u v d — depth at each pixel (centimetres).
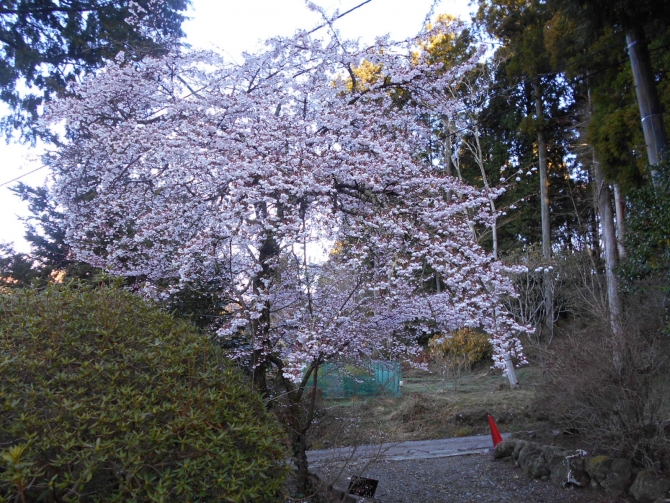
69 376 262
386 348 698
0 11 945
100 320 314
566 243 2278
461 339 1596
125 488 231
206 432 263
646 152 923
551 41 1221
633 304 741
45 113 710
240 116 649
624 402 605
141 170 666
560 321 1684
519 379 1533
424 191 604
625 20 825
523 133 1889
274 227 549
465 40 1596
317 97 657
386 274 564
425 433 1072
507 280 538
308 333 522
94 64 1073
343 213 621
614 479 591
